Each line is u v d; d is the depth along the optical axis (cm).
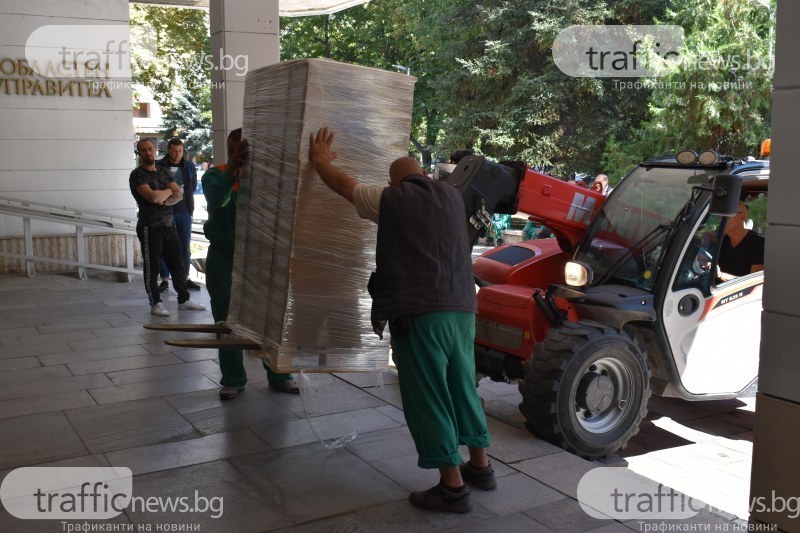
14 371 589
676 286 495
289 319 382
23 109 1083
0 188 1084
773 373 282
